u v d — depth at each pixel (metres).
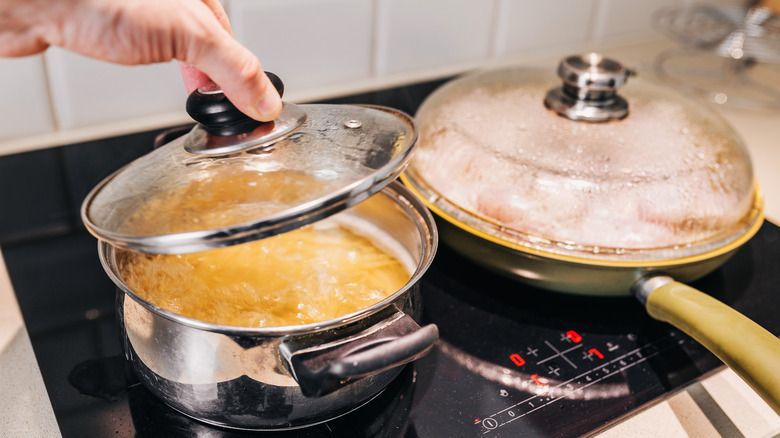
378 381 0.42
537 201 0.51
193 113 0.39
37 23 0.35
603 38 1.05
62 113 0.72
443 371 0.48
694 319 0.45
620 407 0.45
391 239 0.57
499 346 0.51
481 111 0.57
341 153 0.39
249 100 0.38
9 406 0.43
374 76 0.88
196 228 0.35
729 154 0.55
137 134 0.74
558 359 0.50
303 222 0.35
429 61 0.91
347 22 0.82
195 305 0.48
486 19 0.92
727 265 0.61
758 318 0.54
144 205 0.37
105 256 0.43
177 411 0.44
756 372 0.41
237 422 0.40
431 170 0.57
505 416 0.44
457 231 0.53
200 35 0.36
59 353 0.48
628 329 0.53
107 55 0.36
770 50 0.92
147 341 0.40
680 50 1.07
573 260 0.49
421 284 0.44
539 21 0.97
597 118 0.55
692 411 0.46
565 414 0.45
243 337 0.36
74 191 0.66
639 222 0.50
